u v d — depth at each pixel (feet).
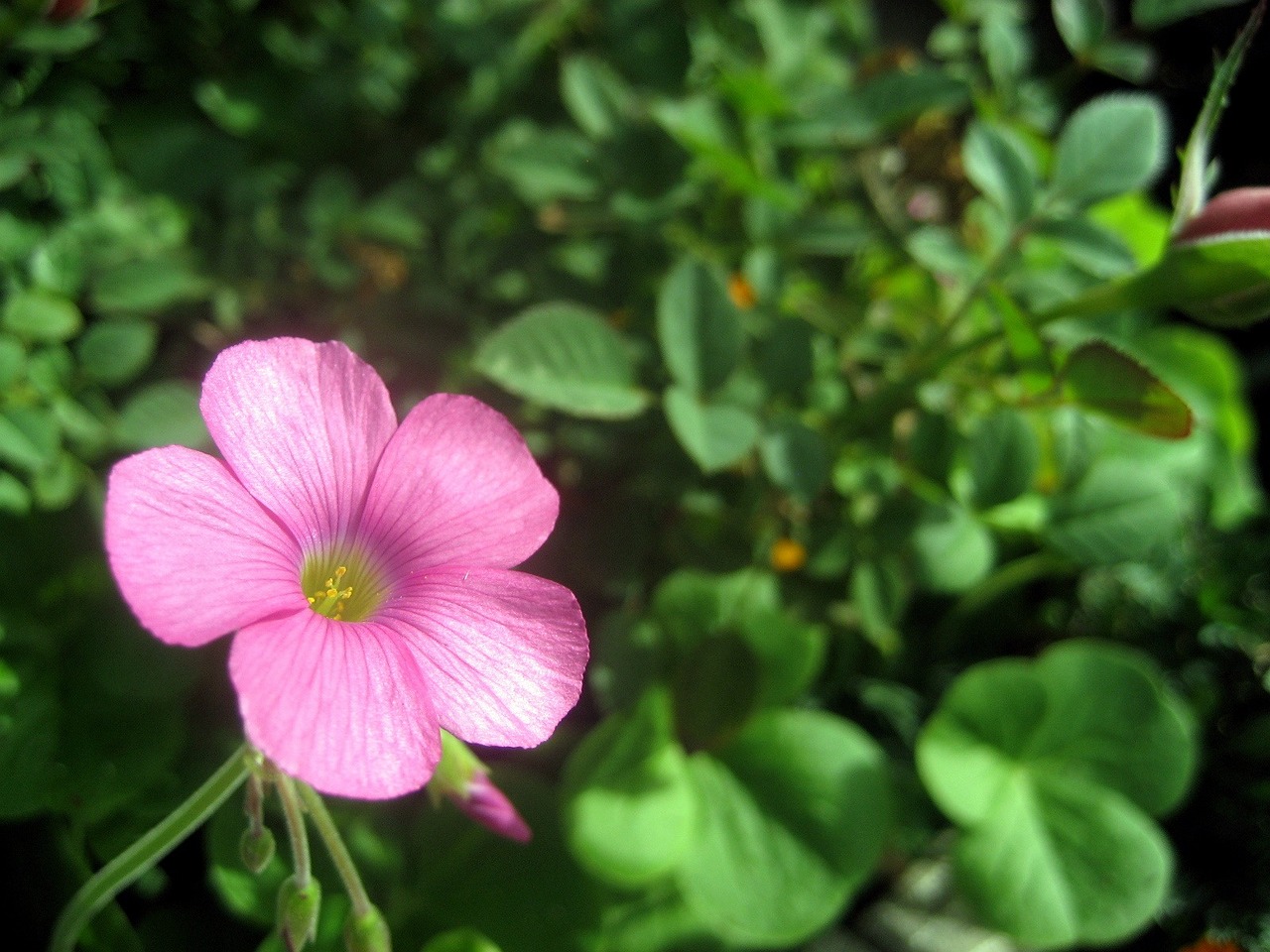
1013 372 0.49
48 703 0.39
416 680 0.26
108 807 0.39
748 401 0.43
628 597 0.50
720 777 0.47
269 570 0.26
